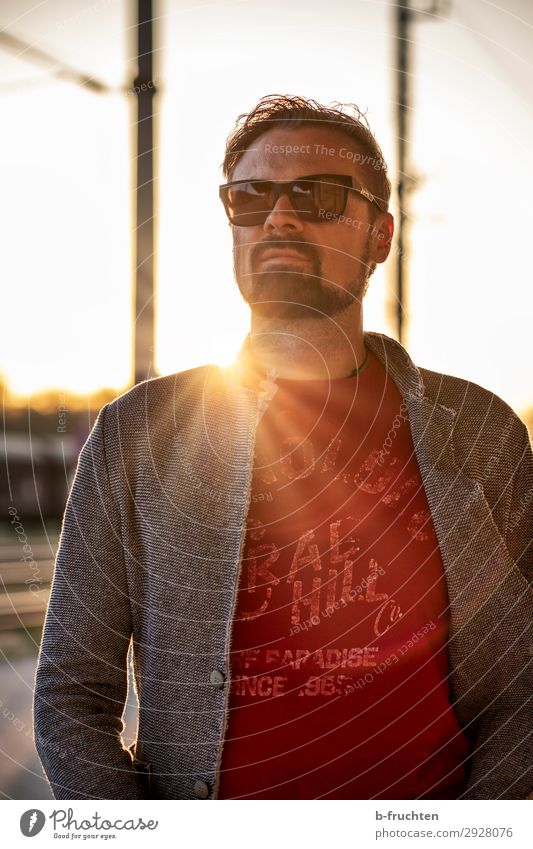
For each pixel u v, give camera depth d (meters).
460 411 1.62
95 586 1.46
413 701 1.42
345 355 1.54
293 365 1.52
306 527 1.45
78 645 1.46
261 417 1.49
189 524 1.44
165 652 1.42
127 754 1.45
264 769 1.38
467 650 1.49
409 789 1.40
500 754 1.46
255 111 1.57
